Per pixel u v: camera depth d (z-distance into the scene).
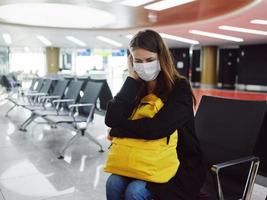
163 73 1.56
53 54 21.27
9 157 3.60
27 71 19.36
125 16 8.73
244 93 13.76
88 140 4.43
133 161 1.48
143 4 7.11
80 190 2.69
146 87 1.63
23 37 14.39
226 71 19.31
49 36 13.88
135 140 1.52
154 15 8.45
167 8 7.43
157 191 1.46
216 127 1.95
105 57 22.25
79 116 4.22
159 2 6.87
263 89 16.53
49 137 4.62
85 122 3.95
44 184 2.82
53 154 3.75
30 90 6.86
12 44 18.56
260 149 2.47
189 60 20.53
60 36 13.83
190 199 1.53
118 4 7.20
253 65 17.06
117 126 1.56
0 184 2.80
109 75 18.75
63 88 5.22
